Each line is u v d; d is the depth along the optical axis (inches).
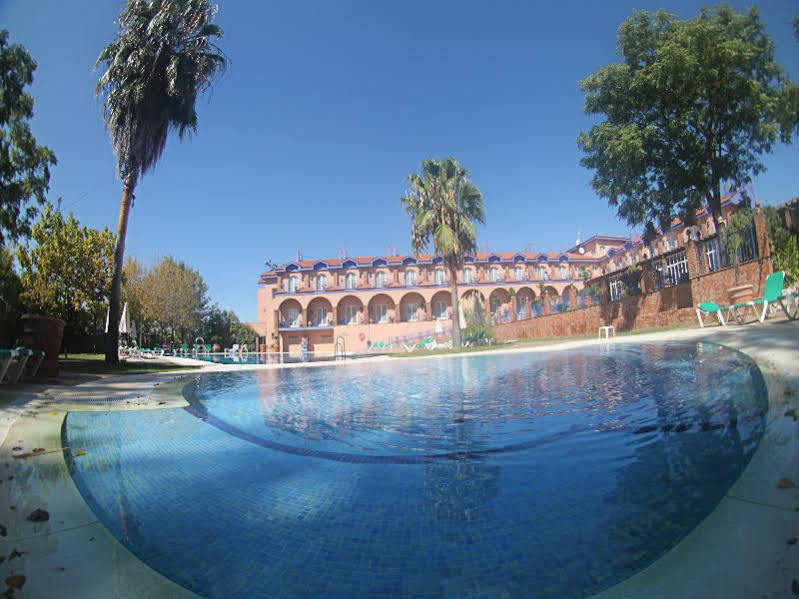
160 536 68.3
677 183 491.8
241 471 98.1
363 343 1520.7
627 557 55.8
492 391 205.5
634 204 535.5
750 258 406.3
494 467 92.8
